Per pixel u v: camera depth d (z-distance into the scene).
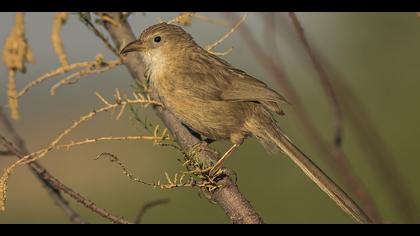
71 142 7.62
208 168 7.86
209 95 10.10
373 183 18.03
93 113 7.93
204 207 19.83
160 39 10.27
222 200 7.70
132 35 9.82
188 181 7.73
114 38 9.63
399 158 20.39
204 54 10.50
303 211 19.72
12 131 8.56
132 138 7.96
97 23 9.16
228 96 10.09
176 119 10.23
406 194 7.92
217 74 10.24
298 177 20.39
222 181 7.78
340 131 7.59
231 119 10.20
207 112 10.14
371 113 22.06
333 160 7.48
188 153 8.26
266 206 20.09
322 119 20.92
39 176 8.48
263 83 10.12
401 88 22.16
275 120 10.33
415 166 20.14
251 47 7.96
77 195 7.71
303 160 9.67
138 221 8.46
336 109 7.64
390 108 22.05
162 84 10.18
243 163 20.83
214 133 10.38
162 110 10.20
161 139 8.02
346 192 8.46
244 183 20.39
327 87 7.72
